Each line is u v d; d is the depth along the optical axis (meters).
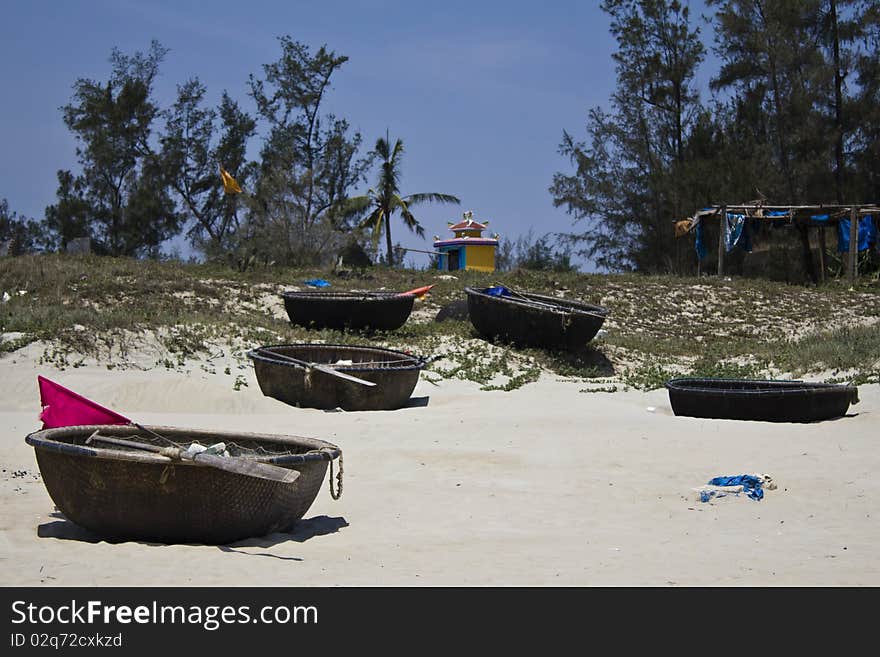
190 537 8.23
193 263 36.12
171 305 26.39
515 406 18.44
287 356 19.19
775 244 48.75
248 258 34.31
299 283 31.73
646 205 53.91
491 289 26.42
